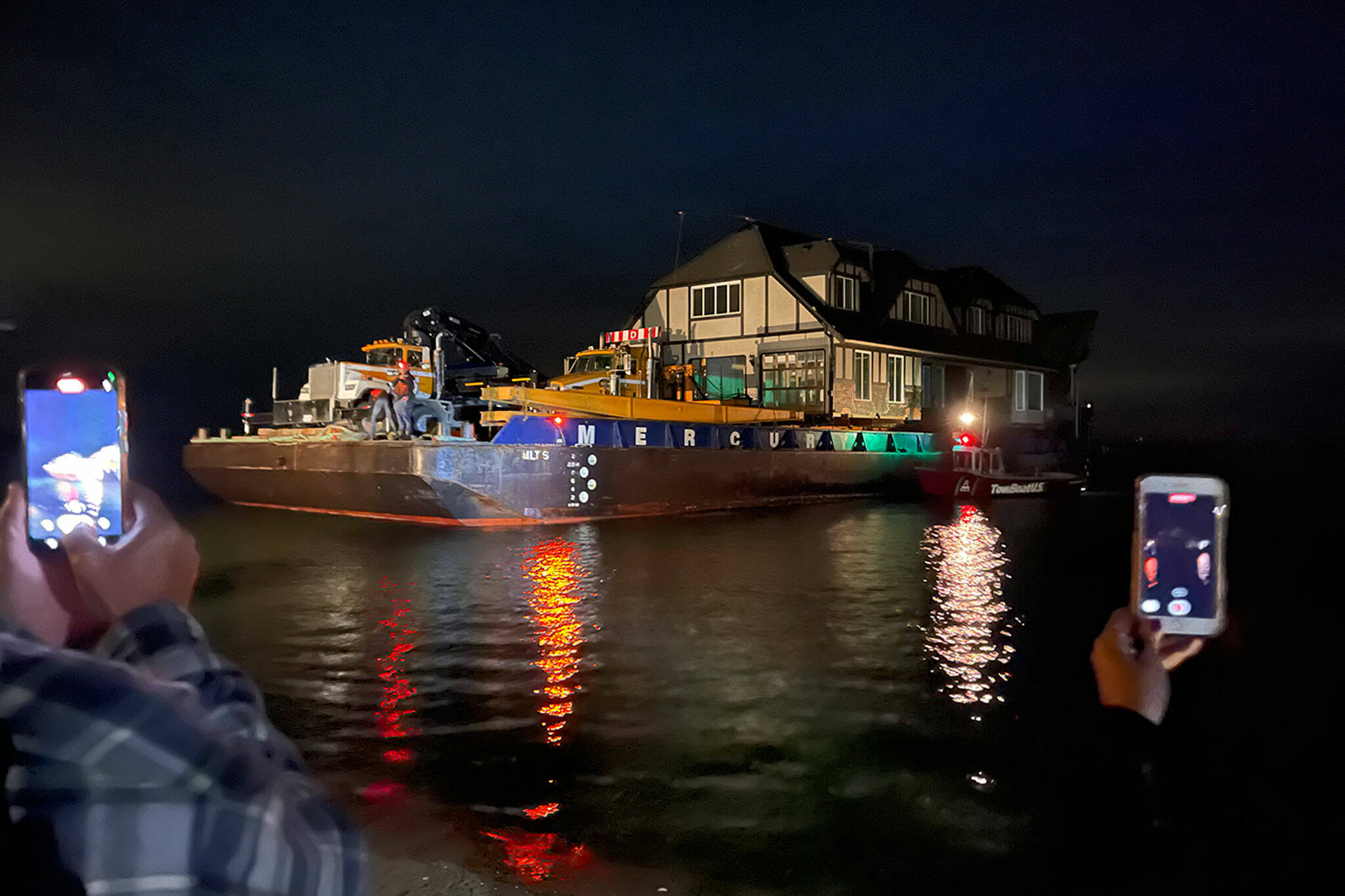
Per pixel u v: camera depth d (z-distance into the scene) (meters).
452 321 25.89
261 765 0.88
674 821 4.65
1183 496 2.01
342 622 9.76
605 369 26.77
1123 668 2.01
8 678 0.78
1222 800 4.81
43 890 0.76
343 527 19.27
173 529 1.11
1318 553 15.49
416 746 5.79
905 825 4.59
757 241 32.03
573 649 8.45
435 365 21.42
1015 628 9.38
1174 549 2.02
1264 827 4.49
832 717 6.37
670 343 33.19
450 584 12.26
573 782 5.18
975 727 6.15
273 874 0.83
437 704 6.74
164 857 0.78
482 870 4.10
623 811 4.78
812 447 25.97
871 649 8.45
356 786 5.12
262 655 8.27
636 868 4.14
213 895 0.80
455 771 5.37
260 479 21.91
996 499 28.22
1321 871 4.01
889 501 27.56
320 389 21.84
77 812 0.77
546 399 21.42
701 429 23.00
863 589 11.83
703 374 32.28
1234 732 5.93
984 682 7.30
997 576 12.99
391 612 10.30
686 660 8.05
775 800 4.91
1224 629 1.99
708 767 5.43
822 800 4.92
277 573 13.12
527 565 13.95
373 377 22.06
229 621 9.79
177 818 0.79
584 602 10.88
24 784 0.76
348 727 6.18
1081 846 4.32
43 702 0.77
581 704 6.73
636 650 8.43
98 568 1.02
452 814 4.73
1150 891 3.92
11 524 1.06
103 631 1.04
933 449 30.31
